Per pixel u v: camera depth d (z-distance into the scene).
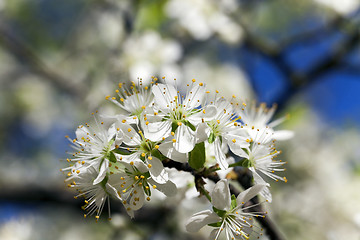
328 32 8.15
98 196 3.62
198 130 3.36
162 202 6.22
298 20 10.68
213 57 10.79
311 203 9.57
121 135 3.44
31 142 12.94
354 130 11.55
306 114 11.01
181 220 6.83
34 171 12.09
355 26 7.91
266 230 3.88
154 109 3.51
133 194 3.46
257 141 3.82
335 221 9.30
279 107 8.27
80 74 10.68
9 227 9.48
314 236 9.11
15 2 11.68
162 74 7.85
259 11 10.32
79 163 3.64
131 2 8.59
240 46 9.29
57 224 9.91
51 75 10.19
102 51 10.98
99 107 8.05
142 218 6.31
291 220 9.31
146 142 3.48
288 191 9.85
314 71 8.11
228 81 10.34
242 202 3.42
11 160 12.45
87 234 9.82
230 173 3.78
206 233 7.17
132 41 8.24
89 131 3.87
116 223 6.25
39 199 7.17
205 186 4.00
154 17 8.73
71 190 7.11
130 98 3.77
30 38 11.92
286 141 10.48
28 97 12.99
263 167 3.74
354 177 10.40
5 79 12.16
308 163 10.40
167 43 8.16
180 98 3.57
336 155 11.08
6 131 12.95
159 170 3.38
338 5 7.89
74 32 11.75
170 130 3.42
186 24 8.67
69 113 12.87
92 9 11.22
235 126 3.61
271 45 8.70
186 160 3.35
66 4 12.02
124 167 3.59
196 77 10.34
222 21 8.69
